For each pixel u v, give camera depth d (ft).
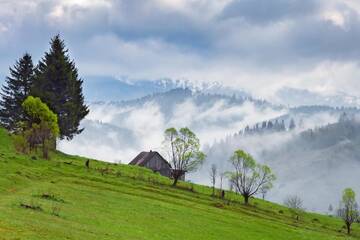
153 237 180.24
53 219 161.07
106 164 457.27
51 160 385.91
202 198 373.81
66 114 499.51
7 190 217.77
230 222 278.26
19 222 138.00
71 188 273.13
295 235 288.51
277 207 449.48
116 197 274.57
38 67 524.52
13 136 432.25
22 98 510.17
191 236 205.16
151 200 294.25
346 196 400.67
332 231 370.32
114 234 161.99
